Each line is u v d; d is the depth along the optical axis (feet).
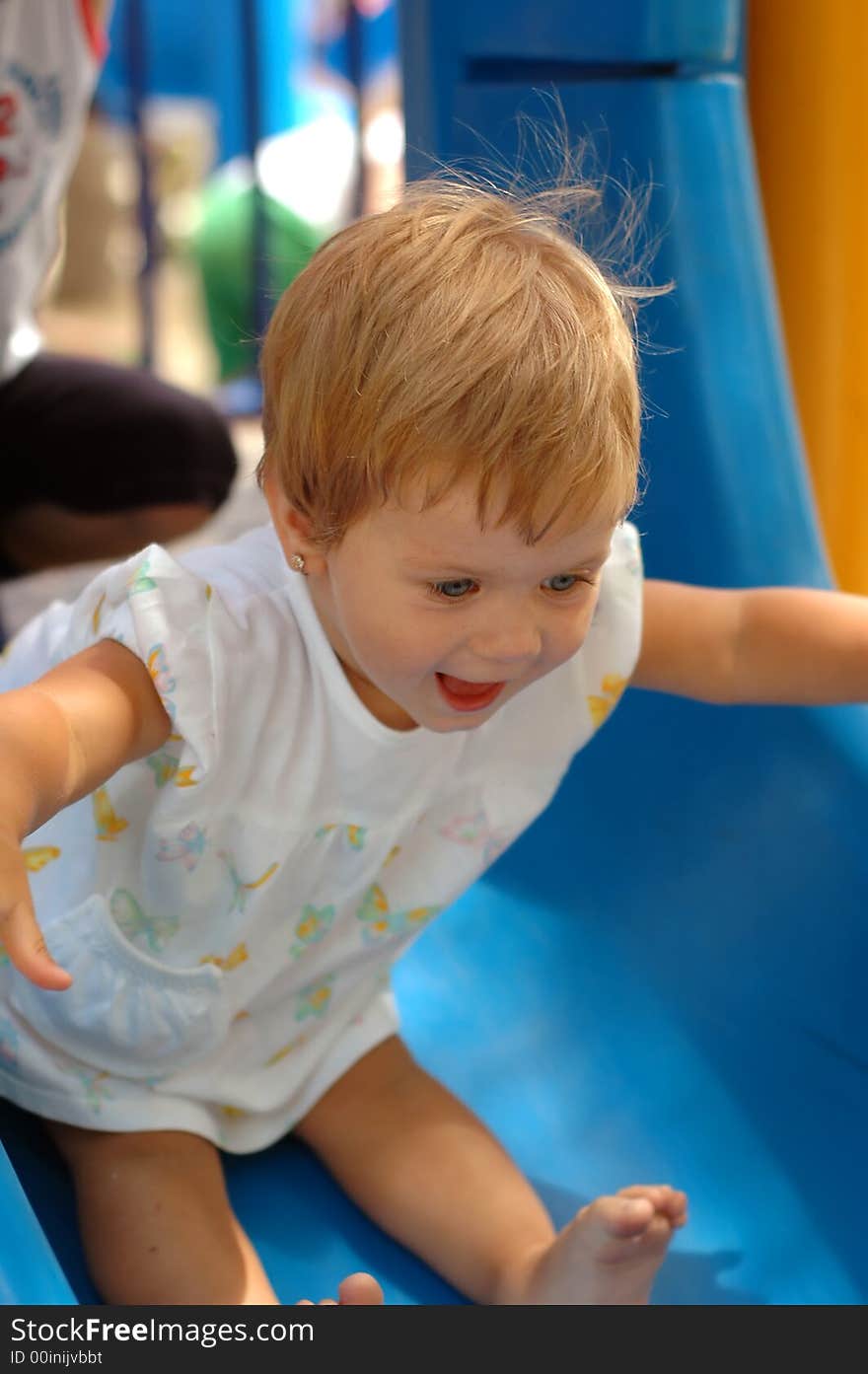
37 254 4.52
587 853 3.60
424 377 2.03
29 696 2.15
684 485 3.46
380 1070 2.89
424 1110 2.83
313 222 9.27
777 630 2.75
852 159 3.86
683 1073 3.17
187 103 13.01
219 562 2.56
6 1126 2.73
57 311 12.30
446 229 2.19
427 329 2.06
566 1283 2.43
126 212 12.30
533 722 2.72
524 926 3.55
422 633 2.12
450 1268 2.65
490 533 2.03
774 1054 3.18
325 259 2.23
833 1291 2.68
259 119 8.33
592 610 2.22
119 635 2.33
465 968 3.43
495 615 2.10
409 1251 2.72
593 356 2.09
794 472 3.49
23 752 2.04
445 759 2.63
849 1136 2.99
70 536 5.04
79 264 12.30
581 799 3.63
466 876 2.81
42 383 4.95
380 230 2.21
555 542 2.05
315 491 2.17
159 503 5.04
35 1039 2.60
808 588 3.31
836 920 3.17
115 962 2.53
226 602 2.44
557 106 3.45
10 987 2.56
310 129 10.28
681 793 3.48
